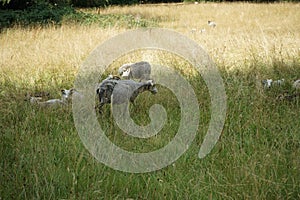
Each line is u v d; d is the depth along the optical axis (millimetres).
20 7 19859
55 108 6477
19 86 8031
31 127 5738
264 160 4527
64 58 9953
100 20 17906
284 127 5477
